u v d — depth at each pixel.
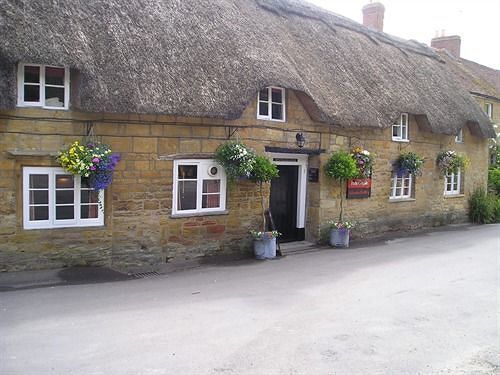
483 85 19.66
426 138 14.16
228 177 8.95
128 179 7.94
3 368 4.10
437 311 6.23
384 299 6.72
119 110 7.16
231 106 8.17
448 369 4.46
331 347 4.86
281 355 4.61
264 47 9.57
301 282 7.59
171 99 7.63
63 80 7.40
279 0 11.98
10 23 6.61
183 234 8.62
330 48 11.93
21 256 7.18
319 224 10.90
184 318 5.58
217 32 9.12
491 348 5.02
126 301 6.20
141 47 7.84
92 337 4.88
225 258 9.14
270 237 9.39
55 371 4.07
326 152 10.81
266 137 9.55
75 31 7.16
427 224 14.66
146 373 4.09
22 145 7.10
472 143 16.58
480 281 7.98
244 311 5.95
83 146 7.24
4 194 7.02
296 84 9.20
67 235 7.47
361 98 11.12
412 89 13.29
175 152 8.36
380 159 12.49
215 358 4.47
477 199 16.75
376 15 17.41
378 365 4.48
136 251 8.10
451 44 22.20
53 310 5.72
